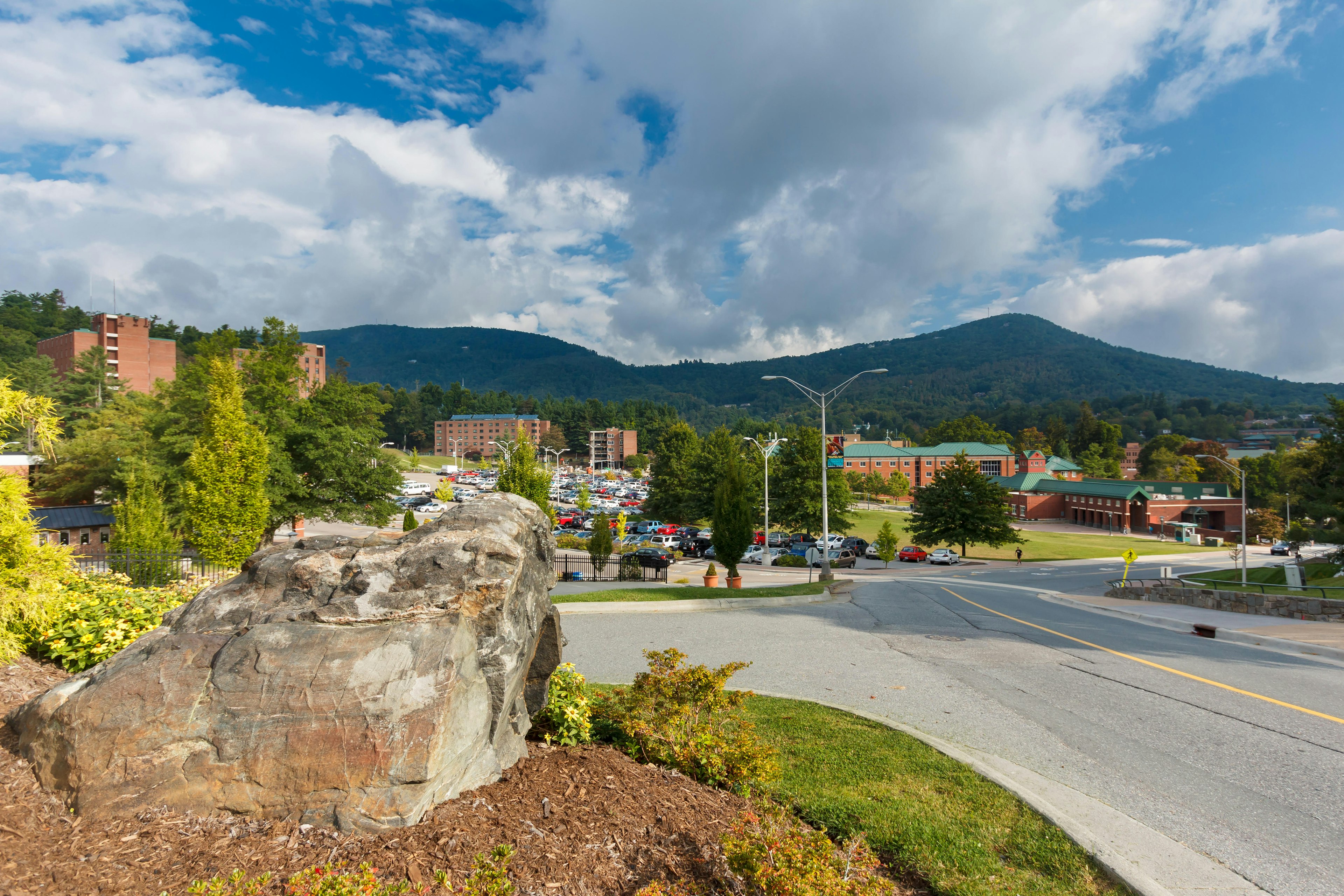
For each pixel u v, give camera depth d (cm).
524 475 2595
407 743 412
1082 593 3159
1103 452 15762
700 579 3466
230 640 459
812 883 367
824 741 731
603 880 385
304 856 373
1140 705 917
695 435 7575
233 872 352
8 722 487
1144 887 444
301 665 437
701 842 441
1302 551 6906
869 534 7238
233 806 403
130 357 11106
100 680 440
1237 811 589
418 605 476
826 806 557
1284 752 737
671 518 7475
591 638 1390
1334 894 455
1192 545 7744
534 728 624
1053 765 699
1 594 667
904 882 460
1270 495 10825
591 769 531
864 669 1125
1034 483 10925
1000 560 5478
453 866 373
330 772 405
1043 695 966
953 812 558
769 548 4956
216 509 1788
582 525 6631
